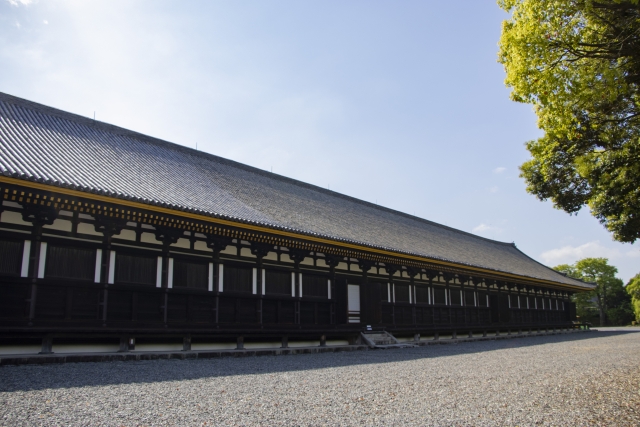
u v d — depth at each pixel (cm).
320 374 1292
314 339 2283
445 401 957
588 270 8588
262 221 1977
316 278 2352
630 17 937
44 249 1492
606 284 8488
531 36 1037
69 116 2275
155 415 764
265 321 2075
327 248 2277
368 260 2644
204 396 923
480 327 3512
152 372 1235
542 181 1454
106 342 1605
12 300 1418
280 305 2144
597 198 1384
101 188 1523
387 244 2780
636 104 1119
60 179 1468
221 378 1159
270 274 2134
